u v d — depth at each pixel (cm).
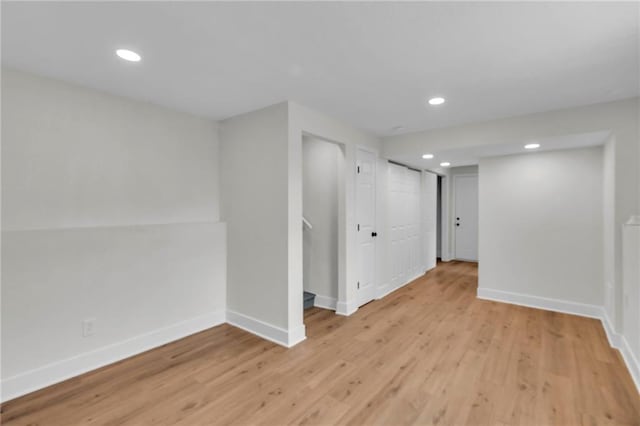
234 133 327
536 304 386
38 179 227
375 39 180
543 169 382
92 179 253
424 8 151
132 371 239
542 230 383
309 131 301
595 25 164
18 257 212
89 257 244
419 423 181
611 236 290
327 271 387
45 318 222
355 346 280
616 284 273
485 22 162
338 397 206
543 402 200
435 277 550
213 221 338
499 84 241
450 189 714
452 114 316
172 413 191
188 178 317
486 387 216
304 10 153
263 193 299
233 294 331
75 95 244
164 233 290
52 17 158
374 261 417
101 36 176
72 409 195
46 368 221
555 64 209
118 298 259
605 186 328
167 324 291
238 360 255
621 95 261
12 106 216
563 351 268
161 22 163
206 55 199
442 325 329
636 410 192
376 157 412
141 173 282
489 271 419
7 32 171
